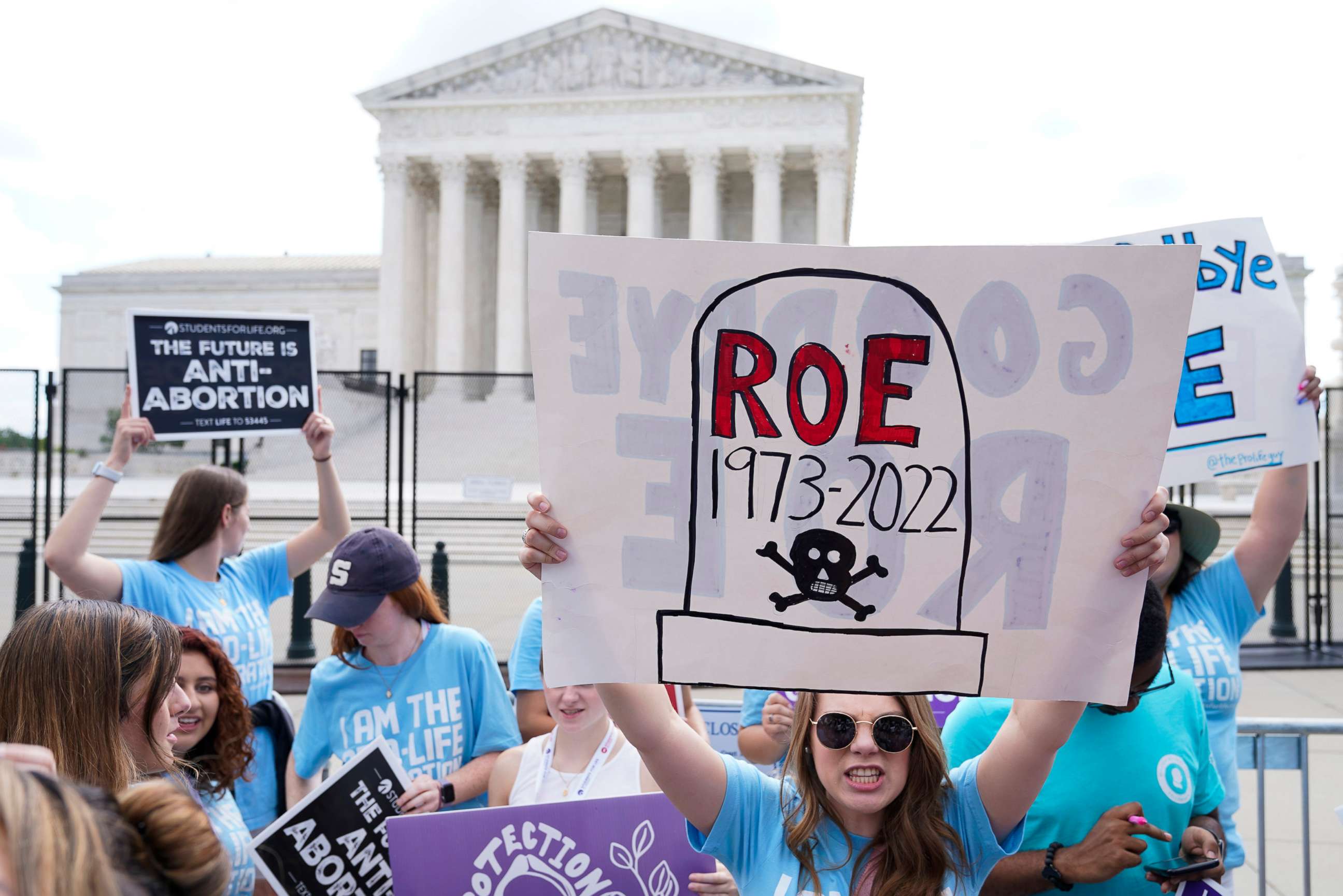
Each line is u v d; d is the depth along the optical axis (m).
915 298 1.79
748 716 3.73
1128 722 2.57
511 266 41.41
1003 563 1.81
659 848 2.40
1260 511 3.46
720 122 40.75
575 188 41.47
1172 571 3.38
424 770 3.25
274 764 3.58
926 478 1.81
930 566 1.82
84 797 1.01
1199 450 3.44
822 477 1.83
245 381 4.95
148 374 4.70
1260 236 3.43
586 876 2.39
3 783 0.85
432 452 28.89
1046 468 1.79
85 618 1.93
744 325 1.82
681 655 1.84
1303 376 3.38
